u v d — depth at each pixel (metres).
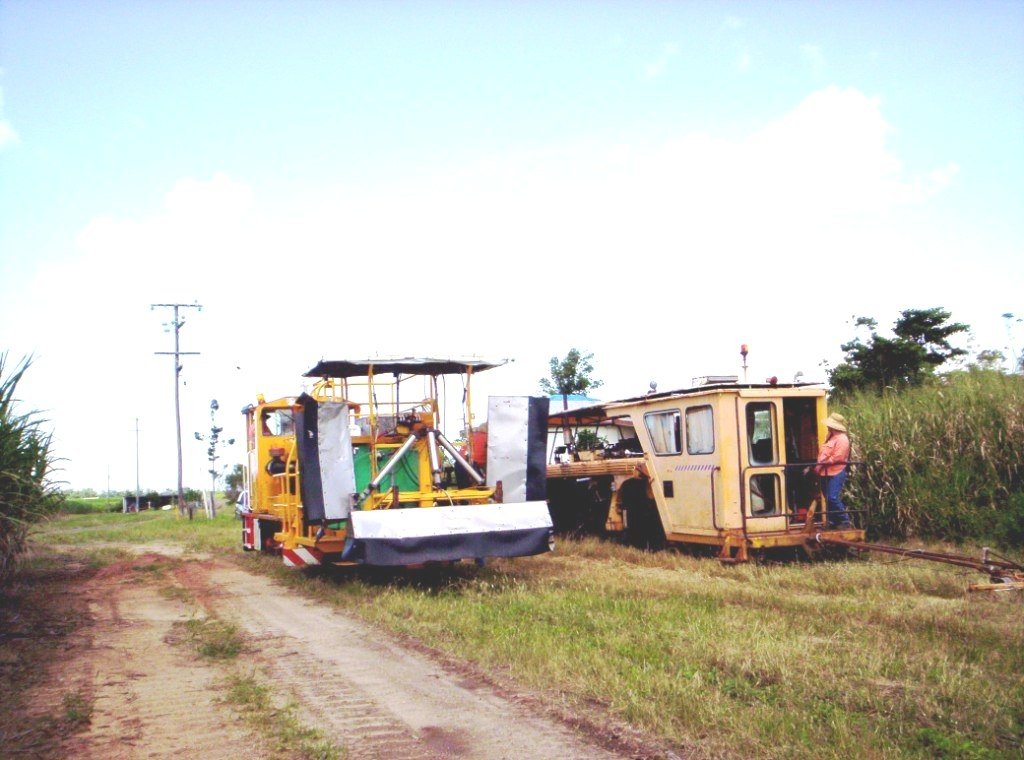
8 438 9.73
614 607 8.85
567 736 5.36
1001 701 5.56
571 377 25.12
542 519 11.08
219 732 5.51
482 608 9.12
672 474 13.47
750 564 11.76
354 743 5.32
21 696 6.29
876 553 12.55
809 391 12.80
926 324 21.25
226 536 22.12
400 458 11.70
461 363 11.74
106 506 66.19
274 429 15.32
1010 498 12.97
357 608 9.73
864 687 5.88
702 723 5.33
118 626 9.07
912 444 13.91
